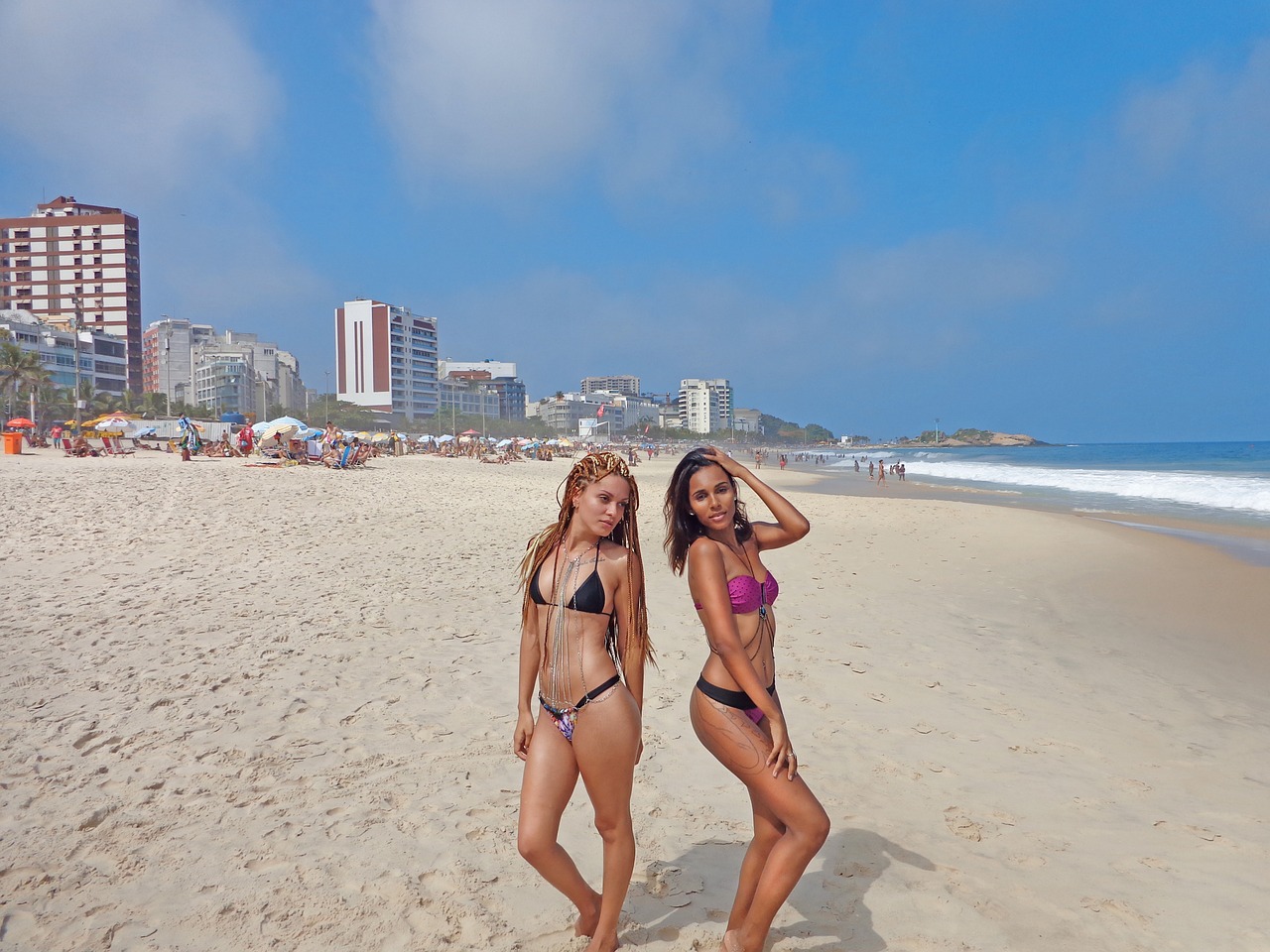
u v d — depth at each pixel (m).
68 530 11.80
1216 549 13.61
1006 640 7.45
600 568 2.47
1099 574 11.18
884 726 4.97
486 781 3.94
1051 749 4.70
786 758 2.36
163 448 46.56
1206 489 29.70
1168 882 3.20
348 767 4.08
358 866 3.12
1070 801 3.97
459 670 5.79
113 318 118.19
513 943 2.65
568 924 2.77
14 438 32.53
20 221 117.94
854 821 3.67
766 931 2.41
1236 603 9.25
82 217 118.12
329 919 2.76
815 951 2.67
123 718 4.68
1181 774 4.36
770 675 2.58
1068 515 21.39
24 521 12.38
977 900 3.01
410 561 10.52
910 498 28.92
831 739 4.72
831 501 26.20
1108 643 7.45
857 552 13.13
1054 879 3.20
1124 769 4.43
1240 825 3.74
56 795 3.67
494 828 3.46
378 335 155.25
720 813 3.69
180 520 13.34
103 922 2.72
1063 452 141.75
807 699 5.43
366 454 32.59
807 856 2.34
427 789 3.83
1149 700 5.74
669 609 8.13
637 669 2.51
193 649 6.16
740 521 2.70
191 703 4.96
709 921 2.81
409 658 6.07
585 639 2.46
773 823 2.51
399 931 2.71
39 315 107.00
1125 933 2.83
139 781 3.85
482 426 150.50
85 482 18.45
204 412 100.19
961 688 5.84
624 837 2.49
